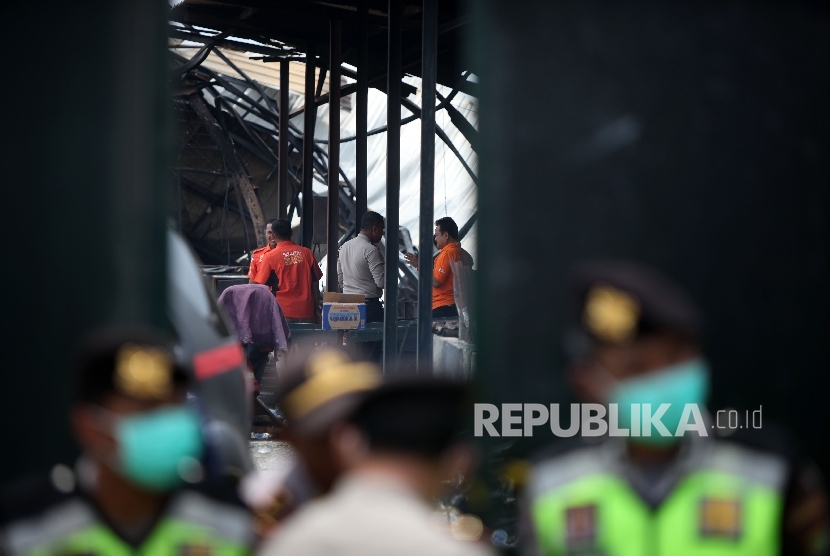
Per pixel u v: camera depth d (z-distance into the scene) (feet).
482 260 43.86
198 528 24.97
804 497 23.12
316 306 122.01
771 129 43.98
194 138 194.18
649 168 43.42
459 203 156.35
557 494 23.82
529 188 43.42
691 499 23.03
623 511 23.22
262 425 94.84
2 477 41.01
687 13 43.50
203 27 143.13
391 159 100.48
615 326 23.24
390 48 103.24
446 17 122.62
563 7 43.24
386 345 96.84
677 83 43.50
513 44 43.19
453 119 130.72
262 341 93.61
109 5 41.47
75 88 41.47
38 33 41.29
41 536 24.25
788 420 43.57
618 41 43.37
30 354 41.42
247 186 185.68
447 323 95.86
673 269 43.37
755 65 43.91
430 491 21.45
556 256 43.50
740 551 22.48
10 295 41.42
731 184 43.73
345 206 188.96
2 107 41.16
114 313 41.52
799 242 44.14
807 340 44.01
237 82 191.93
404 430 21.06
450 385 21.86
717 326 43.37
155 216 42.19
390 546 19.42
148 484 24.23
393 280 97.35
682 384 23.25
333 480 28.04
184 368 25.26
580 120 43.34
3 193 41.29
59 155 41.47
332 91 134.92
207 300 53.11
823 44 44.45
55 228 41.47
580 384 24.35
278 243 120.78
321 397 28.09
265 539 28.07
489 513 41.70
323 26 144.87
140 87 41.75
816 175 44.34
